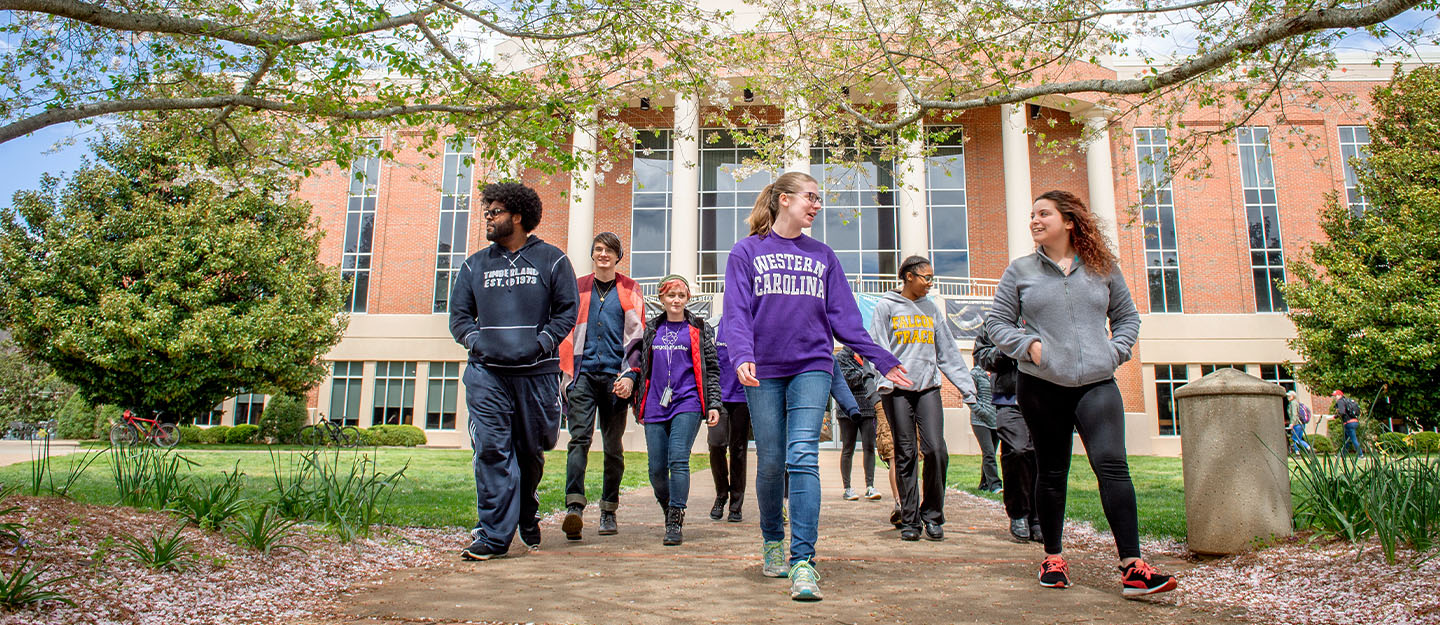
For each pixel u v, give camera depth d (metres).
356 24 5.70
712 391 4.90
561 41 7.11
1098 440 3.22
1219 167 29.06
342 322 25.78
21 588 2.49
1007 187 28.39
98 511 3.82
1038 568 3.75
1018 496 4.75
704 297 25.45
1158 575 3.04
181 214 22.83
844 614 2.82
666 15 7.34
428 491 7.38
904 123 6.89
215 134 7.39
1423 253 20.36
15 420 38.16
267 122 7.46
